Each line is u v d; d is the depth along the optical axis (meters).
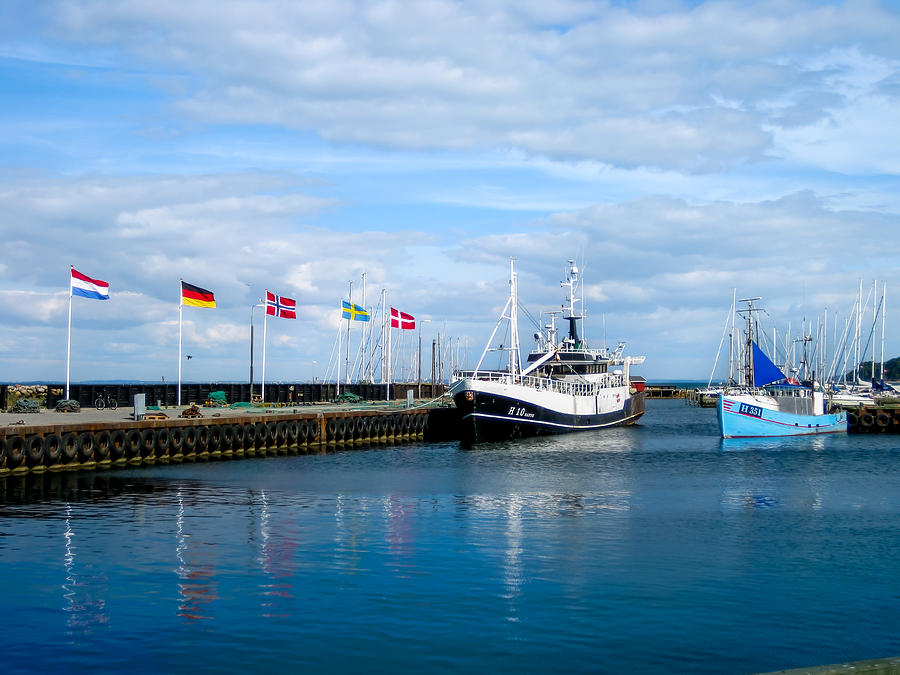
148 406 94.06
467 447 86.56
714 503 49.97
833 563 34.34
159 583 30.41
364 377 158.12
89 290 83.94
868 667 14.01
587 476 62.84
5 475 55.59
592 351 115.62
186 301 93.06
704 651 24.19
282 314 106.00
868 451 86.06
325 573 31.94
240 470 63.41
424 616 26.91
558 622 26.44
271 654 23.66
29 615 26.80
